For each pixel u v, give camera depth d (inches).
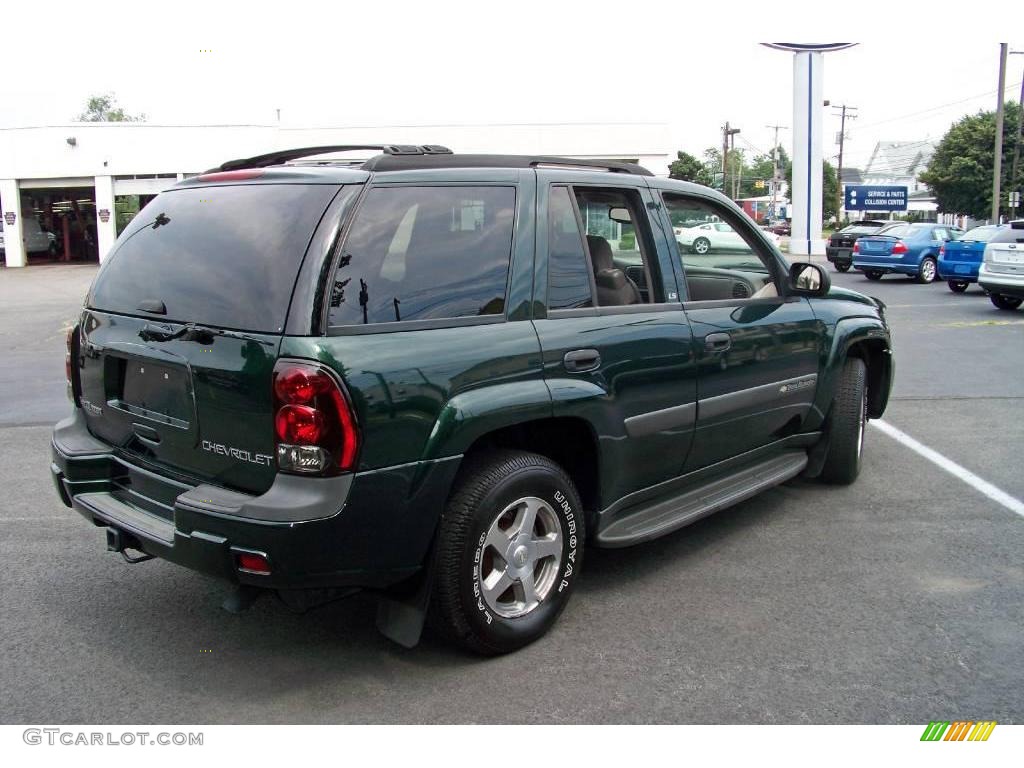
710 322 171.0
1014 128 2012.8
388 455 119.4
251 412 119.0
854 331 213.8
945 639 146.3
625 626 150.6
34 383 387.9
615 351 149.4
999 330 522.3
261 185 133.0
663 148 1364.4
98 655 140.6
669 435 163.3
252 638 146.6
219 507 118.0
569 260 148.0
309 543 114.7
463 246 134.1
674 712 124.0
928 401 333.4
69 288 969.5
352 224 122.5
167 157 1408.7
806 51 1229.7
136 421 138.5
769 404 189.2
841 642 145.2
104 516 137.3
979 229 767.7
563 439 153.0
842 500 219.6
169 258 136.2
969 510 211.6
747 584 168.6
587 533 155.8
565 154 1369.3
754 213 2960.1
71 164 1419.8
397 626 131.2
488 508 130.8
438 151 140.9
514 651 141.2
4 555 182.7
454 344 127.5
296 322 116.3
